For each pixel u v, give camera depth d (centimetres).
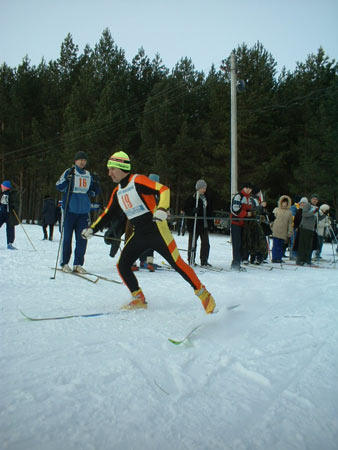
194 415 159
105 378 189
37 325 274
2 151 2844
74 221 551
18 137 2836
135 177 327
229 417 159
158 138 2512
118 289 437
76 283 461
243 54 2461
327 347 256
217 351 238
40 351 222
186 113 2677
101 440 139
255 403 172
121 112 2505
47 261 650
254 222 719
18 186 3022
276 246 861
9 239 806
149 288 455
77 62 3130
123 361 211
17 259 648
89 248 954
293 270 720
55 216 1109
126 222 598
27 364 202
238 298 405
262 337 272
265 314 341
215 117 2481
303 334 284
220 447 138
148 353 227
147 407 163
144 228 328
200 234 702
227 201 2484
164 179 2430
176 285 484
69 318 297
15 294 379
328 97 2422
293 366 219
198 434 145
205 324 296
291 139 2627
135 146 2778
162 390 180
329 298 430
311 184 2342
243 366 215
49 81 3098
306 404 173
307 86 2605
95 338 251
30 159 2670
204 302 326
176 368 206
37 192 3134
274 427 153
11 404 159
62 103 3002
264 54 2544
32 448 132
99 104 2459
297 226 868
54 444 135
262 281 547
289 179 2541
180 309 347
